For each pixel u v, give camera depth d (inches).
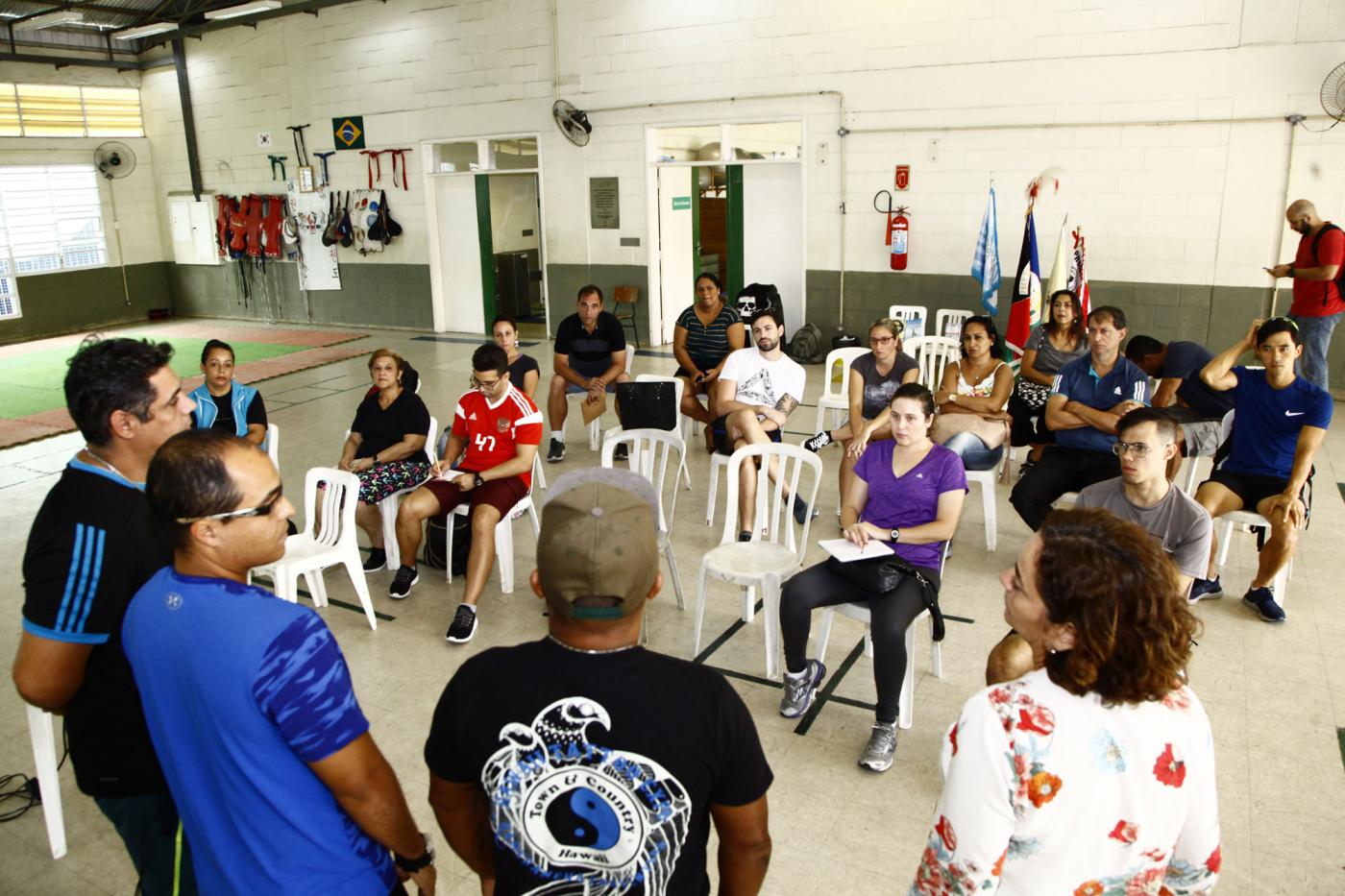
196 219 568.1
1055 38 325.4
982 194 350.0
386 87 477.7
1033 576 53.2
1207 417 195.0
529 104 440.5
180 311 600.7
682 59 397.1
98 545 69.6
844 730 133.6
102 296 560.1
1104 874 51.2
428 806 118.3
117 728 72.5
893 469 140.5
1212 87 305.6
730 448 210.5
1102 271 335.3
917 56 349.4
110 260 563.5
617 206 431.5
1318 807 113.6
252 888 59.4
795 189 395.9
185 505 57.6
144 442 73.1
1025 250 312.8
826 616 144.6
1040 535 54.1
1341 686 140.2
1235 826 110.5
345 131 497.0
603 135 425.1
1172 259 323.9
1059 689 51.3
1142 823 50.3
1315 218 266.8
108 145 551.8
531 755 51.8
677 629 164.4
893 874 104.9
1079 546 50.9
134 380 71.1
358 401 343.3
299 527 221.9
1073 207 335.3
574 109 423.5
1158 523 123.7
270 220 535.2
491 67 445.4
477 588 163.9
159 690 58.5
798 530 207.8
